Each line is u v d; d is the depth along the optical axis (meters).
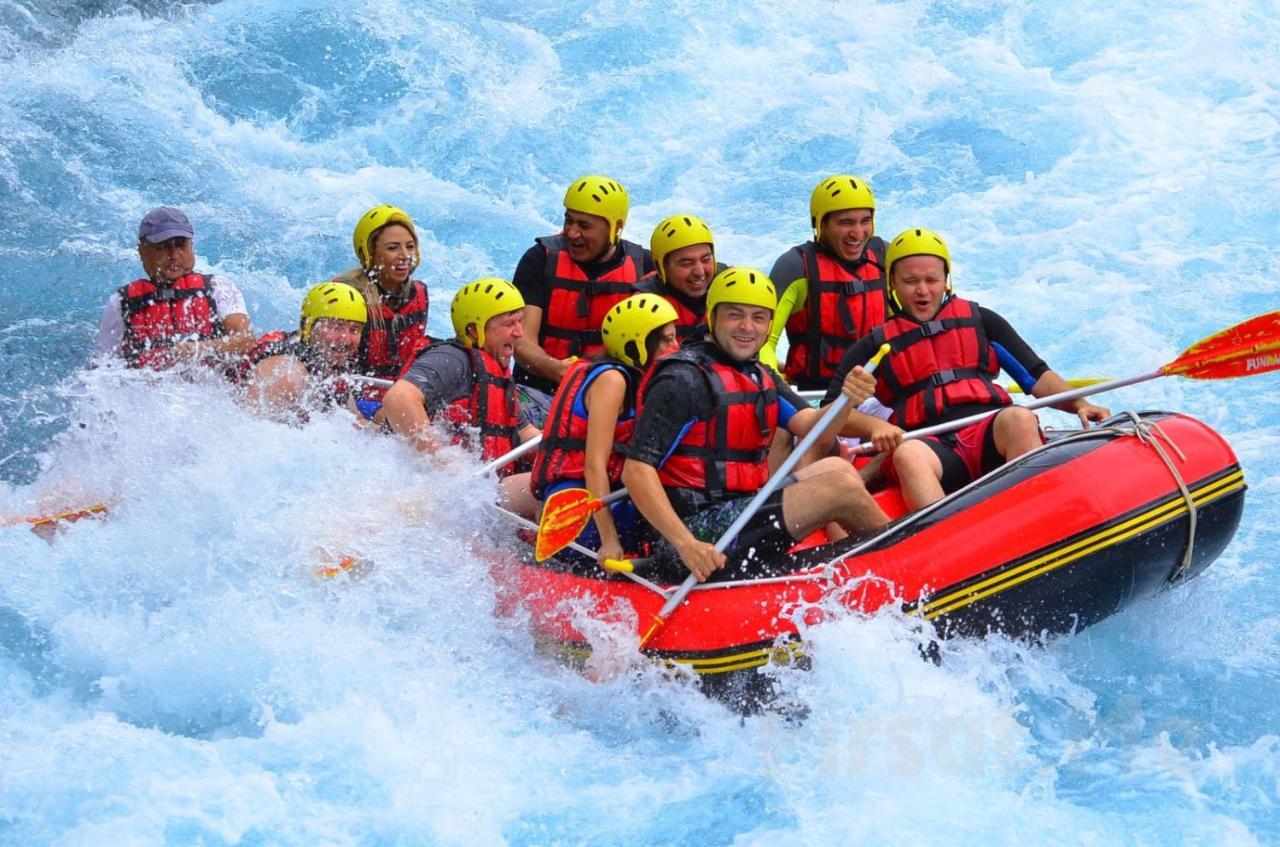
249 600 19.80
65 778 16.61
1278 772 16.67
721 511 18.12
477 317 20.97
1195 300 30.27
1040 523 17.72
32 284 32.09
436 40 43.16
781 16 44.09
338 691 18.58
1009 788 16.58
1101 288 30.97
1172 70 39.88
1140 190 35.00
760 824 16.19
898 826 15.95
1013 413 19.58
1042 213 34.44
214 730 18.02
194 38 43.41
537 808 16.55
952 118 38.94
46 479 22.58
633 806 16.59
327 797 16.53
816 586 17.66
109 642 19.55
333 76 41.94
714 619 17.77
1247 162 35.62
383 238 23.50
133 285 25.33
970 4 43.66
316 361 22.75
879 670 17.28
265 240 34.78
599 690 18.27
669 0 45.25
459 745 17.61
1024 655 18.23
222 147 39.22
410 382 20.39
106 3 45.41
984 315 21.22
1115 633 19.61
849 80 41.00
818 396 23.05
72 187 36.59
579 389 18.86
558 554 19.39
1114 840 15.62
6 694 18.52
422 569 19.67
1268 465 24.17
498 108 40.59
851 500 18.14
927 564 17.62
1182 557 18.45
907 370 20.77
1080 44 41.75
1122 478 18.03
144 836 15.61
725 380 18.11
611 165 38.47
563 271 24.08
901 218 34.84
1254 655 19.30
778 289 23.39
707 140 39.12
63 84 40.94
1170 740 17.48
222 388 22.98
